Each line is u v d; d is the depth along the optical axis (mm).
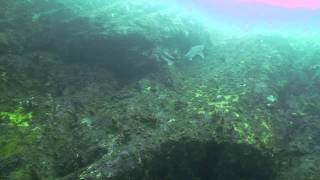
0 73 4871
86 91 5051
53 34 5719
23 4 6211
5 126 4152
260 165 4082
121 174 3613
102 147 3996
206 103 4688
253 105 4809
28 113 4430
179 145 3996
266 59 5887
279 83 5453
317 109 5172
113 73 5516
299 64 6000
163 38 5914
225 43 6723
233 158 4027
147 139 4008
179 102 4742
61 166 3867
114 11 6434
